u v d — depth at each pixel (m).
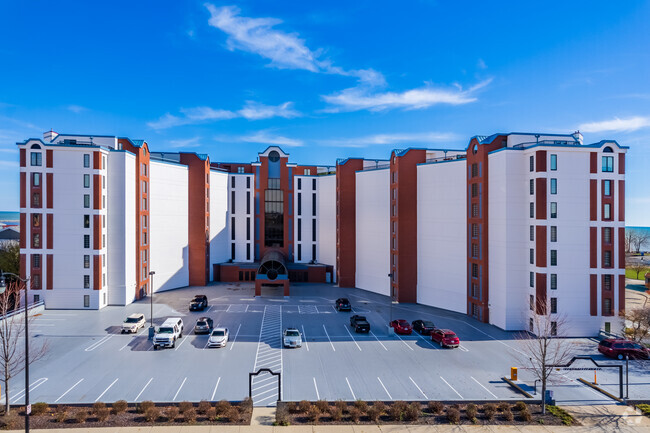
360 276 63.34
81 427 20.19
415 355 32.69
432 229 51.06
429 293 51.50
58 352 32.53
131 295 51.62
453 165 48.31
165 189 59.56
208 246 67.44
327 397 24.53
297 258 72.94
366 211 62.06
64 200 47.22
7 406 21.22
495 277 41.72
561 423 21.38
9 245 67.44
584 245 38.31
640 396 25.28
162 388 25.64
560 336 37.84
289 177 73.12
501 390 25.94
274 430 20.22
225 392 25.11
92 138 51.28
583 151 38.41
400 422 21.25
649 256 135.75
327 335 38.44
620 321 38.25
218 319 44.00
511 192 40.03
